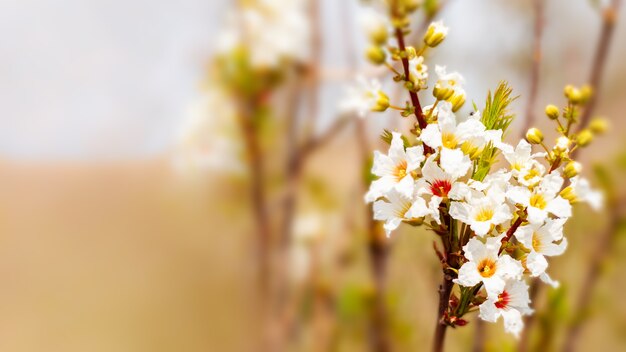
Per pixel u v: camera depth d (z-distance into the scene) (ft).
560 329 2.76
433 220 2.03
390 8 2.02
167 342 6.50
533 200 2.03
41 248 11.92
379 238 2.58
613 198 2.71
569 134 2.24
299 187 2.77
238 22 2.82
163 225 7.86
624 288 2.84
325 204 2.86
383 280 2.61
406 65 2.03
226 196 2.93
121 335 7.89
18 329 8.98
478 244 2.00
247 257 2.86
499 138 2.02
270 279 2.81
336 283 2.78
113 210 11.62
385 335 2.64
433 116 2.05
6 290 10.02
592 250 2.77
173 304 7.17
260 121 2.81
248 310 2.84
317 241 2.84
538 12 2.51
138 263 9.72
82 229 11.99
